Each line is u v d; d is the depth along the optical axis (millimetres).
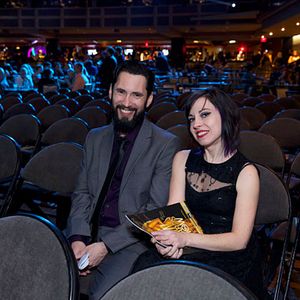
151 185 2332
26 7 27594
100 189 2354
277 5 17547
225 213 1939
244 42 31109
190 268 1226
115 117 2334
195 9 24625
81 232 2281
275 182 2398
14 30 28406
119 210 2297
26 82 13414
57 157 3041
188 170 2076
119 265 2164
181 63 28094
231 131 1975
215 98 1986
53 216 3986
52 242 1425
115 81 2330
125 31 27781
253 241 1992
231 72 18281
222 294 1162
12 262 1457
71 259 1394
